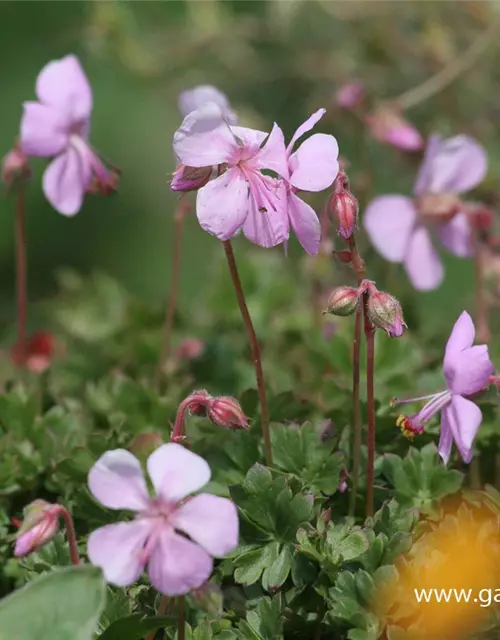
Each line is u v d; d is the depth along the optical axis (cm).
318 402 41
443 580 34
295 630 35
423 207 44
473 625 34
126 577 31
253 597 36
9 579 37
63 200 41
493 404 39
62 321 50
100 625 34
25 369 44
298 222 34
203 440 38
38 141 41
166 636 35
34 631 31
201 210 34
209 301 49
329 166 34
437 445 38
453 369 34
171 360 46
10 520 38
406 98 51
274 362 46
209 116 34
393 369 42
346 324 45
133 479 32
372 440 36
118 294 51
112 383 43
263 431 37
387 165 57
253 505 35
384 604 33
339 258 36
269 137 34
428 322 48
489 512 36
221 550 31
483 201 51
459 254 45
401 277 52
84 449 38
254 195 34
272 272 50
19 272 44
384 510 35
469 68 56
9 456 39
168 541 31
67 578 32
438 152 44
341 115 51
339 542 35
